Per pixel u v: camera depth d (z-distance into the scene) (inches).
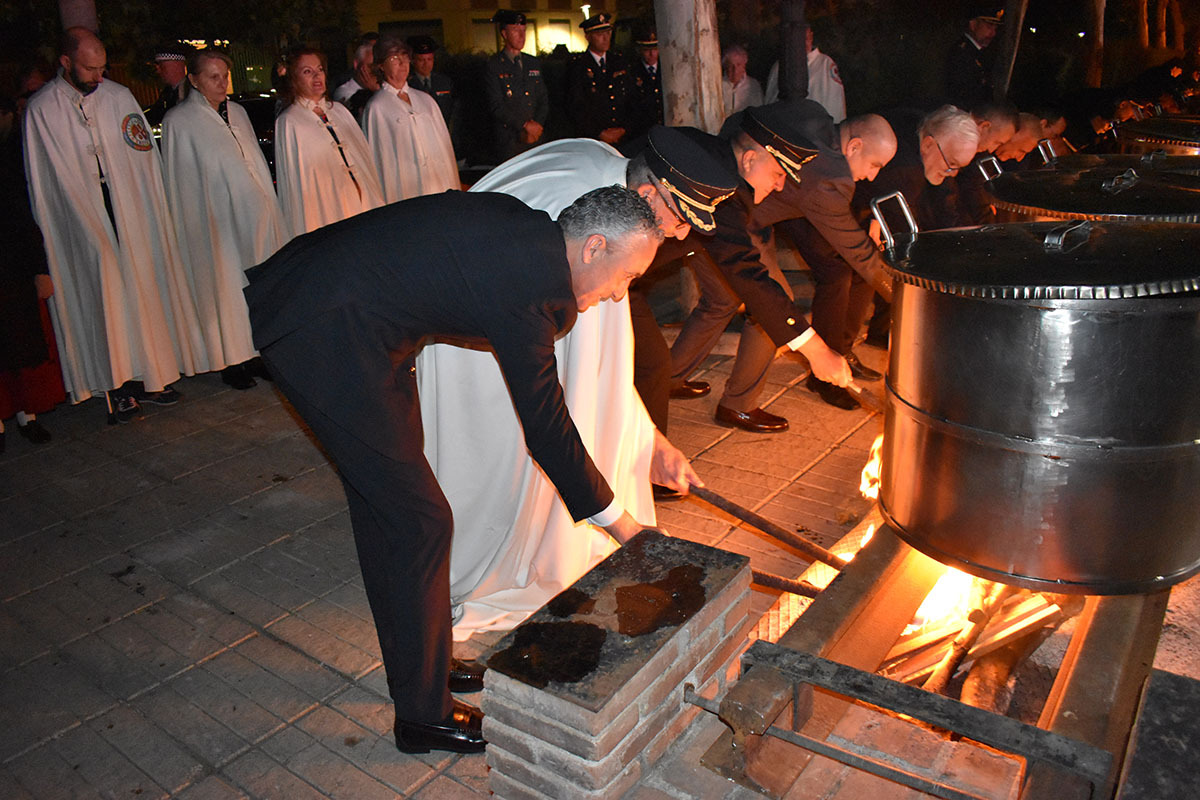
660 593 77.7
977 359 85.6
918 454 94.9
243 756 98.2
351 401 83.4
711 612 78.1
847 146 148.6
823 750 68.9
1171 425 82.0
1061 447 83.8
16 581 133.7
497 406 111.3
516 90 325.1
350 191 217.2
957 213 192.5
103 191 181.6
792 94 224.5
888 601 96.7
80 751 99.8
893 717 89.2
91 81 178.9
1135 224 96.4
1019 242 92.1
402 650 91.4
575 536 114.3
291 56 211.6
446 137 250.5
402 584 89.4
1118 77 665.6
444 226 82.4
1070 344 80.5
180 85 221.9
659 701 74.2
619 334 109.9
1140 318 78.9
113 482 163.5
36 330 173.2
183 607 125.6
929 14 613.3
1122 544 86.3
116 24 451.5
